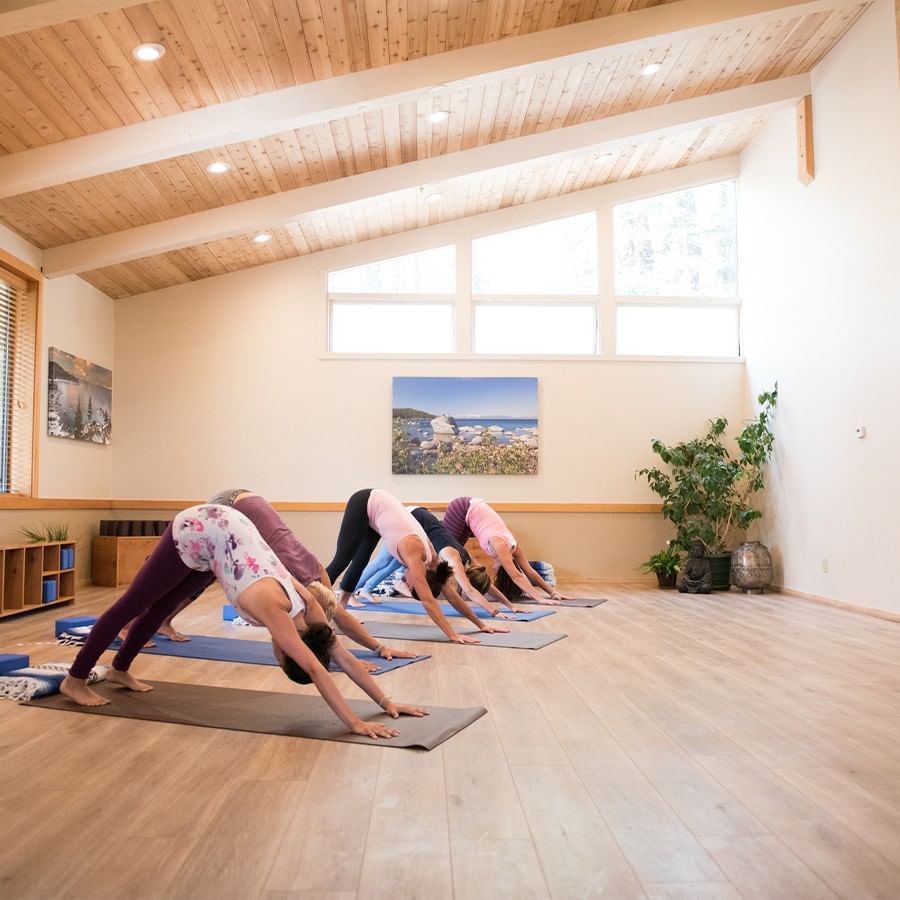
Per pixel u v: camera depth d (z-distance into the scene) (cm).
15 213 630
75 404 766
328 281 895
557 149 727
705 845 189
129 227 695
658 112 731
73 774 237
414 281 901
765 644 480
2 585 574
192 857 180
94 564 801
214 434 873
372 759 253
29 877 170
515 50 559
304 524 873
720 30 575
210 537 283
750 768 247
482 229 905
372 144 675
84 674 320
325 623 290
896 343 599
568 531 880
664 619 591
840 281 682
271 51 503
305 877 171
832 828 200
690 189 923
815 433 726
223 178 658
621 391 895
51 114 510
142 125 540
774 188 816
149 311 877
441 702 331
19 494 675
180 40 471
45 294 709
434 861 179
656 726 295
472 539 851
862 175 647
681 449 846
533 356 895
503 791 224
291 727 287
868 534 635
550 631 528
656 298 909
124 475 866
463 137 703
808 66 724
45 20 383
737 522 872
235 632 520
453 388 885
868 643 485
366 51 531
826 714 313
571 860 180
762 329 848
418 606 663
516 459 880
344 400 883
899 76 589
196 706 318
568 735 282
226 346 880
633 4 559
